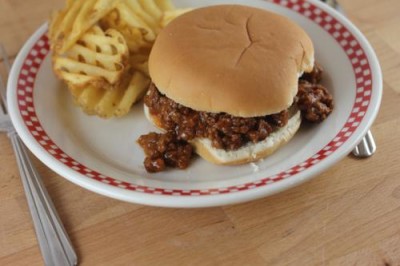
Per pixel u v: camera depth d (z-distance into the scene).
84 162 0.37
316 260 0.31
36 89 0.42
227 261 0.32
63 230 0.33
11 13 0.52
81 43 0.41
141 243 0.33
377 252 0.32
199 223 0.34
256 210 0.34
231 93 0.35
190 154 0.38
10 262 0.32
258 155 0.37
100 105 0.40
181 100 0.36
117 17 0.41
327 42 0.44
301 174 0.33
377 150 0.38
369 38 0.47
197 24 0.38
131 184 0.34
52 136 0.38
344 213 0.34
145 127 0.41
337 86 0.41
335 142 0.36
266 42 0.37
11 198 0.36
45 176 0.37
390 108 0.41
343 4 0.51
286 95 0.36
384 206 0.34
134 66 0.42
